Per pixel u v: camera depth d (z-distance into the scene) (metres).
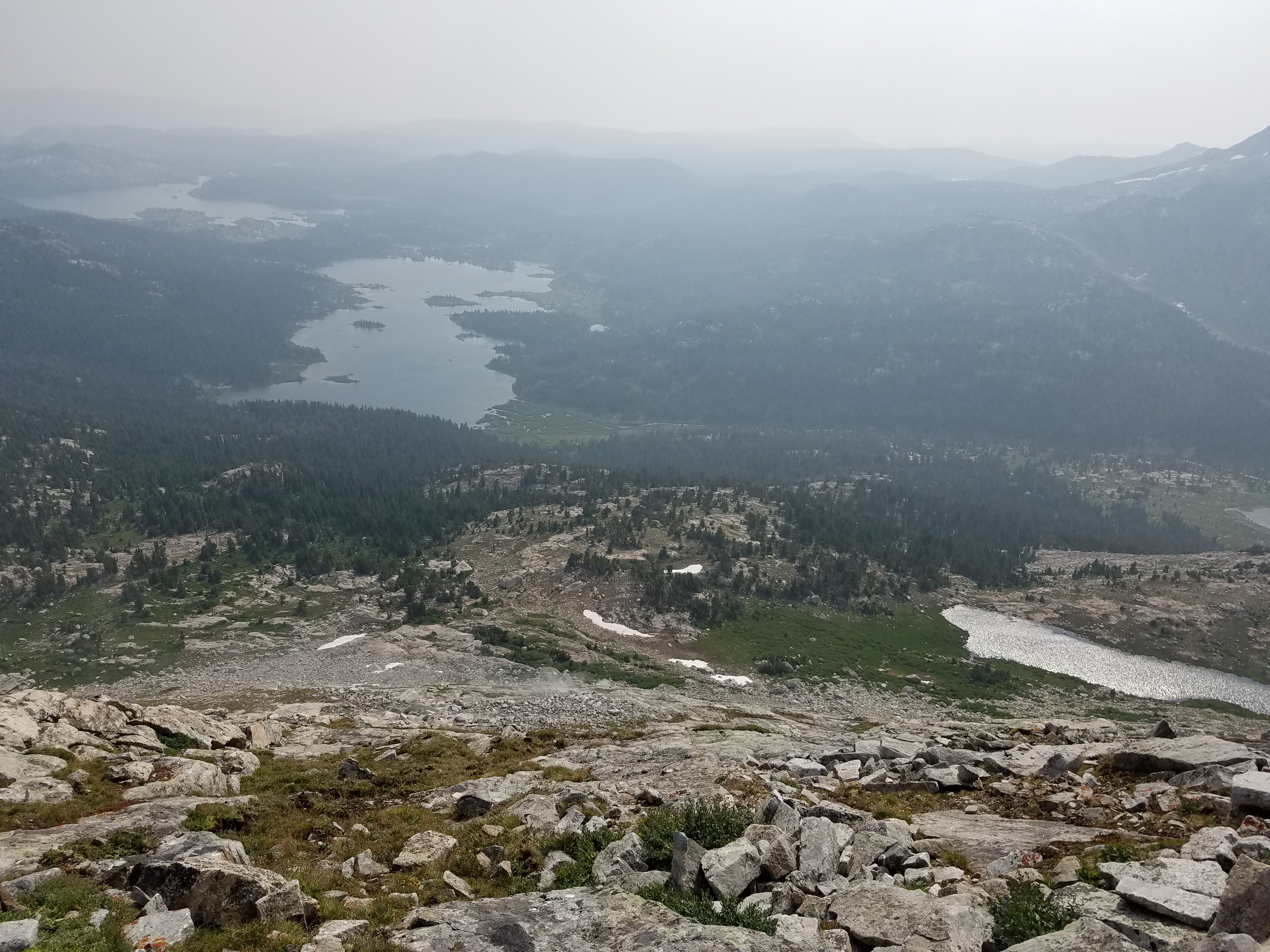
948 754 32.09
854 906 16.05
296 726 58.78
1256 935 12.99
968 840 21.45
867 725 67.00
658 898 17.69
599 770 35.16
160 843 21.66
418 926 16.92
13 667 121.94
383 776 35.56
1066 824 23.06
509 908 17.42
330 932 16.28
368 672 115.12
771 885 18.19
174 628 137.38
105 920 16.31
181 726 39.00
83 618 140.88
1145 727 39.34
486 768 38.19
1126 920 14.51
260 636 134.38
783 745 40.38
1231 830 18.36
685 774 31.58
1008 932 14.91
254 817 26.31
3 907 16.16
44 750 31.33
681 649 139.88
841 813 23.92
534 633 135.12
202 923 17.00
